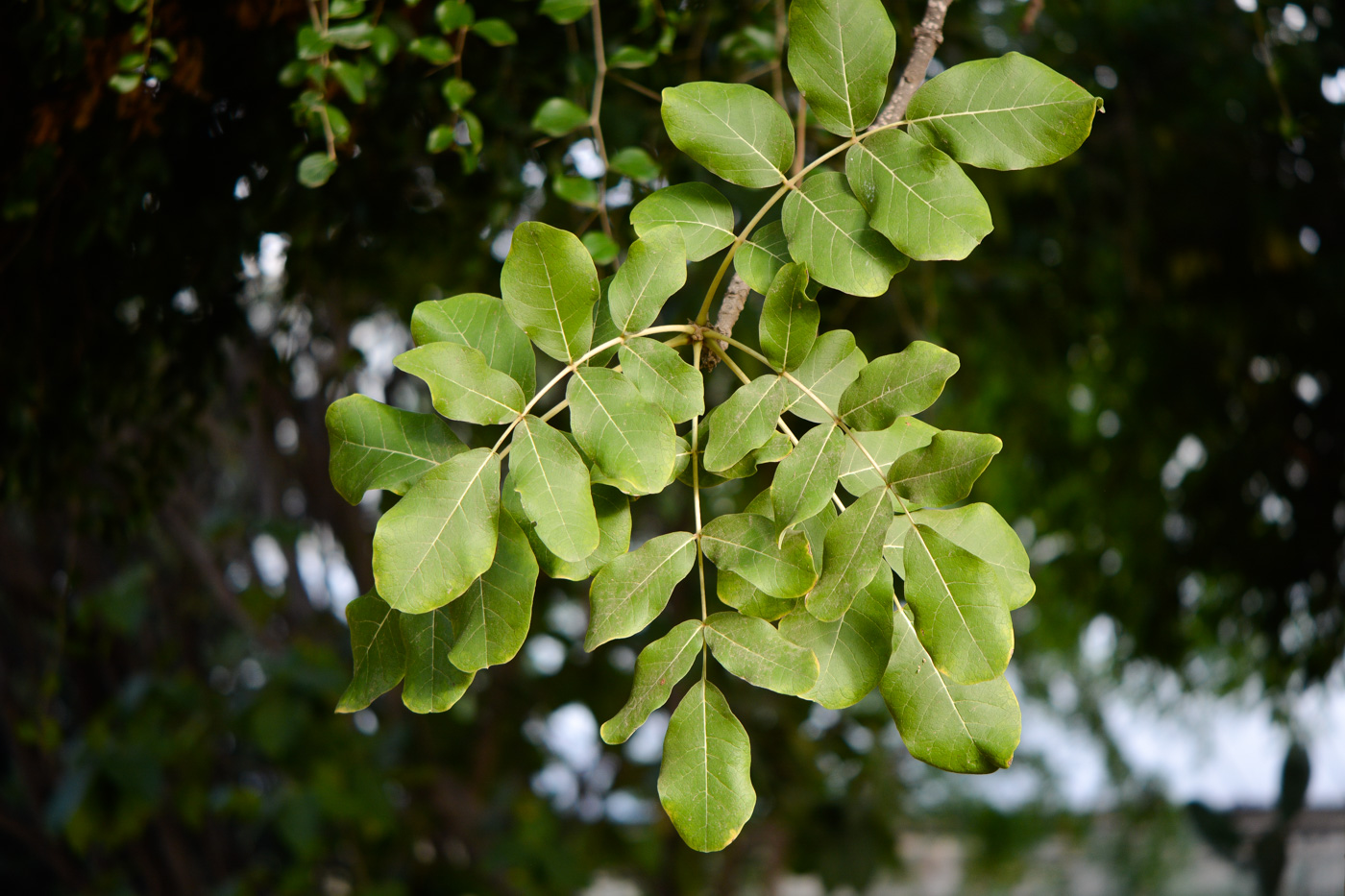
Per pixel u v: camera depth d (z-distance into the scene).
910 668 0.97
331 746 3.68
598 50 1.39
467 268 2.01
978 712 0.96
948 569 0.95
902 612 0.98
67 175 1.53
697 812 0.95
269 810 3.64
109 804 3.60
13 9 1.43
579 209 1.75
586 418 0.94
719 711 0.96
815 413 0.98
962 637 0.94
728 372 1.76
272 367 2.03
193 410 2.02
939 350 0.96
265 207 1.60
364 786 3.66
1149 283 3.49
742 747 0.96
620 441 0.94
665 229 0.97
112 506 2.16
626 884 6.02
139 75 1.34
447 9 1.38
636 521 3.60
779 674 0.95
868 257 0.98
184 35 1.49
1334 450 3.58
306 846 3.52
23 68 1.47
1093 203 3.17
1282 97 1.87
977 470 0.95
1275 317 3.42
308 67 1.39
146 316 1.78
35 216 1.52
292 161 1.58
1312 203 3.11
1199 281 3.45
